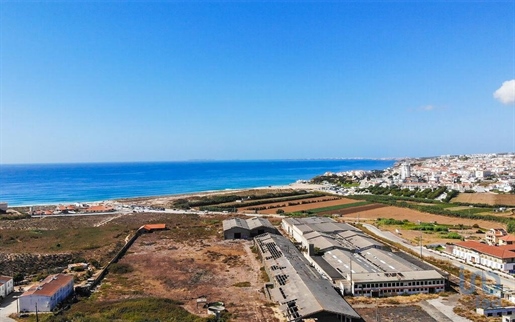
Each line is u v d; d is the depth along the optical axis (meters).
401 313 70.88
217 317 66.50
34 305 69.69
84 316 65.38
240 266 101.06
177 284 86.75
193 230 151.38
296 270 85.94
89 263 102.88
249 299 76.88
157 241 132.00
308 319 64.56
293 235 143.00
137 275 93.50
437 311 71.69
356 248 113.12
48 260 103.38
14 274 91.81
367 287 80.88
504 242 116.94
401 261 95.94
